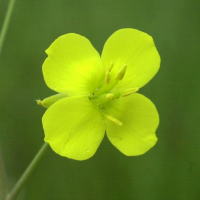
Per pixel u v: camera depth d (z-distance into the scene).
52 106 0.15
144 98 0.16
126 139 0.16
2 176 0.16
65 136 0.15
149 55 0.16
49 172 0.20
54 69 0.15
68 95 0.16
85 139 0.16
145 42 0.16
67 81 0.16
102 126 0.16
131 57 0.16
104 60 0.16
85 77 0.16
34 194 0.20
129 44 0.16
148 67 0.16
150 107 0.16
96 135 0.16
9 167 0.20
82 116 0.16
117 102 0.16
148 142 0.16
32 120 0.20
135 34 0.16
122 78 0.16
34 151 0.20
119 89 0.16
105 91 0.16
